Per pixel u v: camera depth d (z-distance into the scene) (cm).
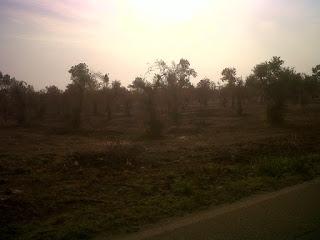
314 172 1398
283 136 2936
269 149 2141
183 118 5378
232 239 742
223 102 7544
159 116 3391
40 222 925
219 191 1159
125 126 4356
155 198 1107
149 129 3284
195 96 7606
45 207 1055
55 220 924
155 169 1628
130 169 1639
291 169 1438
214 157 1898
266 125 4025
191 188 1173
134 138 3203
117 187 1285
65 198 1143
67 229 841
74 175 1505
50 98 6588
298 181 1267
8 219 948
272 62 4334
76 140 3102
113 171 1587
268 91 4209
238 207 964
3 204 1053
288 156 1877
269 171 1416
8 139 3116
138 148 2030
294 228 791
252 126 3997
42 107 5922
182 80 4606
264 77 4303
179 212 959
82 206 1060
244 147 2277
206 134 3419
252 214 895
